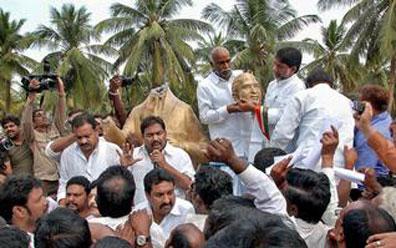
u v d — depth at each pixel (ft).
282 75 17.56
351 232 7.91
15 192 11.69
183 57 119.85
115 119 21.83
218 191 11.75
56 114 21.86
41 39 129.49
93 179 17.38
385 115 16.53
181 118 20.33
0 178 19.84
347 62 106.22
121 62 123.54
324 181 10.16
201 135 20.51
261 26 112.78
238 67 114.62
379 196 9.54
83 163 17.61
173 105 20.65
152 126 16.62
